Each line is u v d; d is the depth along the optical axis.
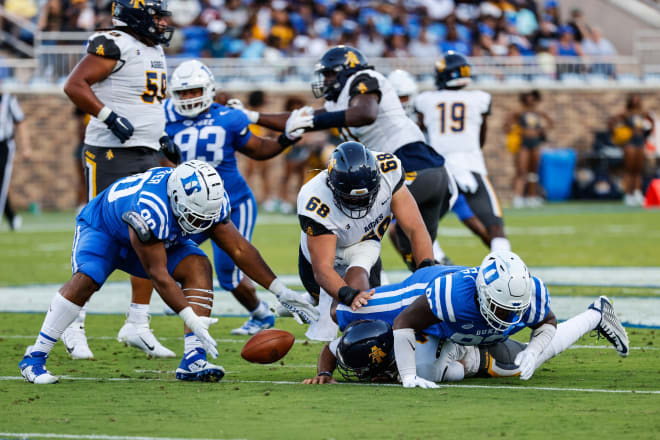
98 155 23.97
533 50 85.25
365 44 79.50
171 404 17.03
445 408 16.47
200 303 19.75
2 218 71.94
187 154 25.67
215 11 80.62
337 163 19.25
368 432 14.80
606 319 20.27
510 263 17.17
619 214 70.44
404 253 29.53
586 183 84.44
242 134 25.81
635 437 14.37
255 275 19.61
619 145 80.44
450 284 17.77
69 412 16.39
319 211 19.92
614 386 18.50
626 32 90.44
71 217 72.31
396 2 84.00
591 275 37.53
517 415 15.88
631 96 80.06
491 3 85.38
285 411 16.36
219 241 19.58
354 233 20.42
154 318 29.56
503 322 17.36
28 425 15.41
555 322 18.53
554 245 49.75
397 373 19.30
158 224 18.33
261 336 19.31
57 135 78.12
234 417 15.92
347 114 25.66
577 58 84.62
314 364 21.83
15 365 21.36
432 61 79.12
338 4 81.75
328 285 19.55
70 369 21.19
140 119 23.98
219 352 23.53
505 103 82.12
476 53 82.56
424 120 34.66
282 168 79.31
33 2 83.81
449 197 30.25
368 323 18.97
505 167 82.38
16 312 30.19
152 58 24.11
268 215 73.12
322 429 15.02
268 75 78.56
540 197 84.12
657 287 33.88
